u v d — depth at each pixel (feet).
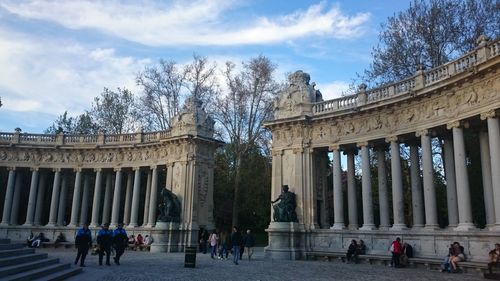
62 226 187.93
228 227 231.91
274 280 71.46
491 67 89.81
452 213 107.86
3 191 219.82
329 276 78.84
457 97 101.19
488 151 102.22
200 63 213.46
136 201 182.39
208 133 176.14
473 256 91.56
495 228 87.81
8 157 193.26
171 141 172.35
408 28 140.46
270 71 204.13
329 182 213.05
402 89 118.32
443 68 106.73
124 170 195.11
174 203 161.27
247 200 215.72
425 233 104.47
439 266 94.22
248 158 214.90
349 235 123.13
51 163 193.88
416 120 112.16
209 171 175.11
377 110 121.49
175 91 212.64
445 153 112.06
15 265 64.23
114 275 76.23
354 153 135.13
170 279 71.00
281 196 133.59
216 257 132.36
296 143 138.72
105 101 239.09
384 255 111.24
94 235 182.50
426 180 107.04
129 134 189.88
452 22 131.75
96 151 192.44
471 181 144.87
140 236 166.91
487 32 125.18
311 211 133.18
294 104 142.31
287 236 129.80
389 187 172.86
